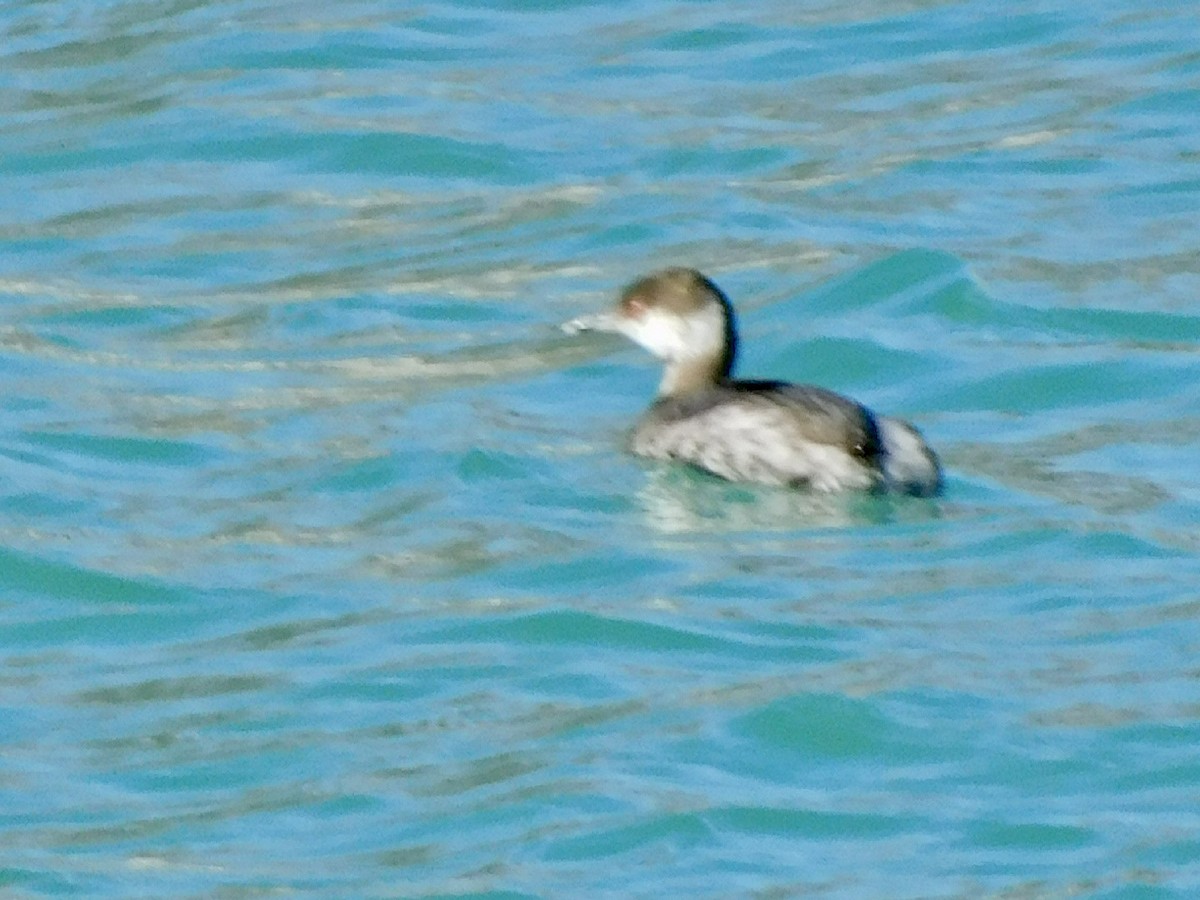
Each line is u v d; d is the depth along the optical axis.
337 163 23.41
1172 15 26.28
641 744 13.35
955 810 12.72
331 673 14.27
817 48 25.88
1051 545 15.58
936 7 26.70
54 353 19.52
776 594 15.01
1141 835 12.41
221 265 21.45
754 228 21.66
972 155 23.12
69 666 14.55
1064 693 13.78
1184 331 19.41
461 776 13.09
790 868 12.23
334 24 26.45
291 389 18.77
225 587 15.39
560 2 27.16
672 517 16.09
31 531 16.16
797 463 16.11
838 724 13.48
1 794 13.10
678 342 17.31
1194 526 15.87
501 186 22.86
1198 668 14.03
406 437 17.62
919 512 16.05
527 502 16.41
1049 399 18.41
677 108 24.45
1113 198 22.14
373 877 12.16
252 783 13.15
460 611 14.91
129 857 12.42
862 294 20.16
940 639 14.43
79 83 25.16
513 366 19.12
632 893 11.97
